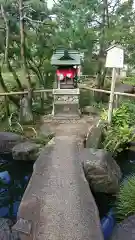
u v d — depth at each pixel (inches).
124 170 195.9
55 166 162.6
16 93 267.1
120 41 315.6
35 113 301.6
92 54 340.8
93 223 110.8
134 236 102.8
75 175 151.3
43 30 287.1
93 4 302.7
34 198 129.1
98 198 164.1
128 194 143.6
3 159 211.9
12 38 280.5
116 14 316.8
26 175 195.6
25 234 108.2
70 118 277.9
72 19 299.1
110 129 223.9
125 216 136.6
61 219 112.9
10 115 275.4
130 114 251.1
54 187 138.7
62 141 204.7
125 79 501.0
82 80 426.0
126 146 216.1
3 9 254.1
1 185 183.3
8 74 373.1
